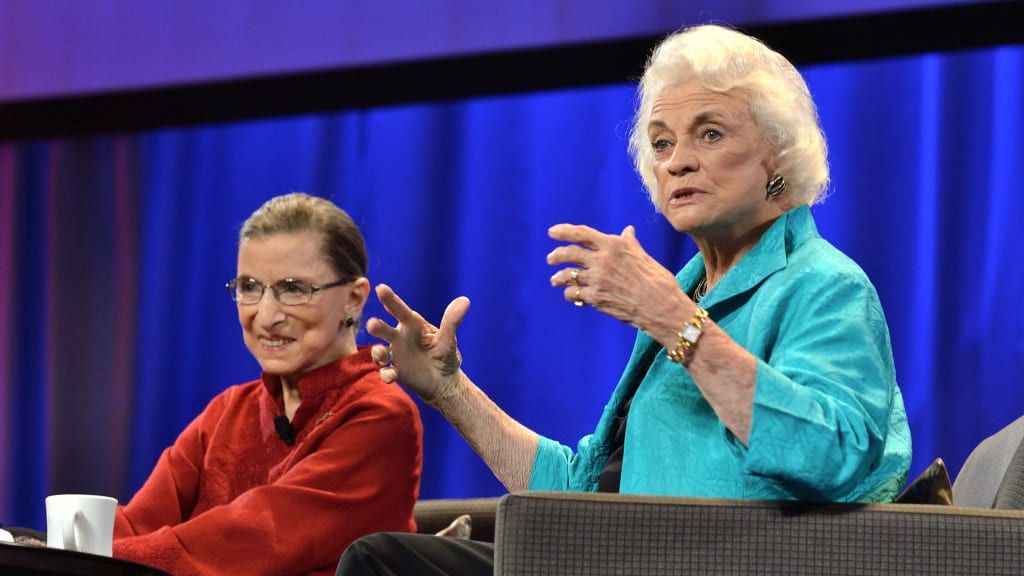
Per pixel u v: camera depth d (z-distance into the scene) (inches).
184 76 580.1
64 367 599.2
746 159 241.0
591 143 529.7
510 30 533.3
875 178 482.0
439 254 546.3
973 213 470.3
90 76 592.7
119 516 313.1
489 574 246.8
